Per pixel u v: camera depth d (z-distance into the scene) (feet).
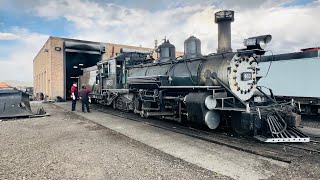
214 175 15.23
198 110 26.96
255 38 26.61
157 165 17.10
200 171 15.93
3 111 40.57
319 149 20.40
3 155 19.67
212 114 26.94
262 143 22.76
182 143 23.41
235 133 27.09
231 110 24.98
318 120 39.99
